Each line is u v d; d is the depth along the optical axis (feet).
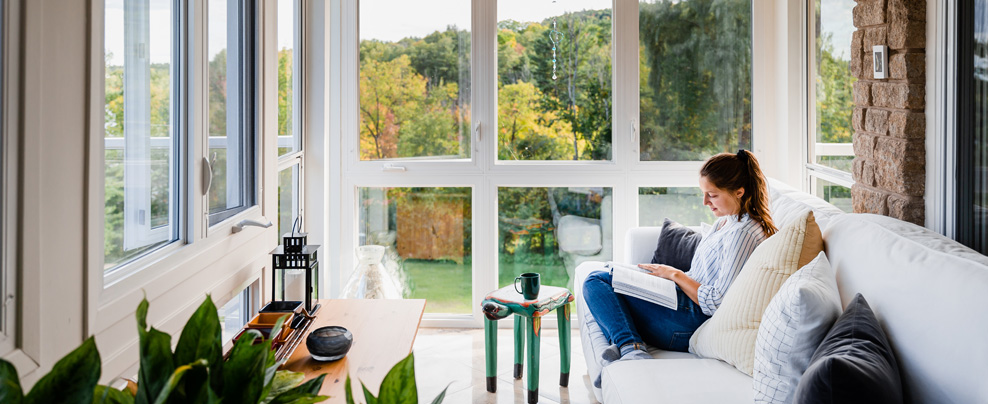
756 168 7.70
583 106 12.20
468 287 12.42
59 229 4.11
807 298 4.76
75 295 4.30
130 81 5.08
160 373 2.36
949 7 6.56
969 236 6.42
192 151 6.01
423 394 9.20
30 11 3.77
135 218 5.23
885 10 7.61
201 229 6.24
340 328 5.65
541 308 8.55
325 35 11.66
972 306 4.17
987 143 6.09
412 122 12.26
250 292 8.08
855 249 5.90
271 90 8.25
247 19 7.64
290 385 2.94
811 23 10.92
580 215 12.26
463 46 12.13
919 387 4.36
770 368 4.99
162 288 5.42
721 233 7.87
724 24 11.99
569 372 9.68
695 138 12.10
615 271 8.01
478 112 12.09
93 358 2.22
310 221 11.80
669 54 12.03
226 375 2.47
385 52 12.18
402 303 7.30
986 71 6.06
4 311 3.66
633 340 7.41
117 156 4.93
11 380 2.06
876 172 7.91
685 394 5.63
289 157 10.39
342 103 12.17
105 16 4.72
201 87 6.13
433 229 12.36
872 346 4.17
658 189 12.16
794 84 11.34
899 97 7.29
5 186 3.64
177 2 5.82
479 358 10.69
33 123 3.82
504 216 12.33
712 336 6.59
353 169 12.23
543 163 12.24
